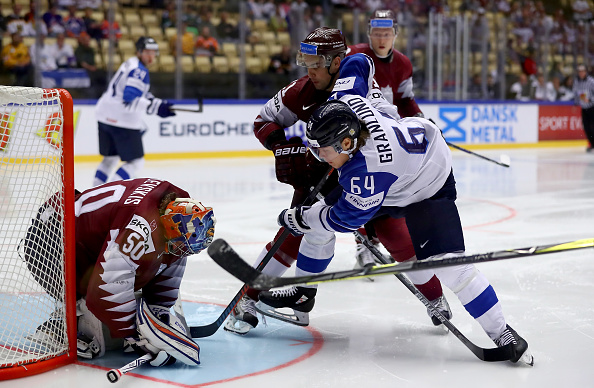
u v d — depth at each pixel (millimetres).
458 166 17641
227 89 19828
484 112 22891
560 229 9117
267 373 4105
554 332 4945
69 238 4102
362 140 4039
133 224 3883
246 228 9242
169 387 3840
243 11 19719
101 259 3896
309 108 5098
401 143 4133
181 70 19016
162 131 18531
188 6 19141
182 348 4113
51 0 17828
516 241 8320
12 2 17656
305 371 4152
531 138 24125
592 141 21969
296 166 4965
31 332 4355
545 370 4172
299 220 4426
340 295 6082
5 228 6934
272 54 20406
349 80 4664
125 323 4027
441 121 22016
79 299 4371
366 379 4020
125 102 10648
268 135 5156
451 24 21812
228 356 4434
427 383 3953
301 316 5023
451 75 22094
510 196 12281
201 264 7227
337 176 5043
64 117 4047
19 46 16953
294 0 21562
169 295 4426
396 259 5273
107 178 11195
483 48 22547
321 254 4816
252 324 4926
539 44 23875
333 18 20359
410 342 4773
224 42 19734
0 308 4887
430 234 4332
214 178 14719
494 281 6480
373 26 6723
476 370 4184
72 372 4055
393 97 7098
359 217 4172
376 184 4051
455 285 4316
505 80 23328
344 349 4605
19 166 4512
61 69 17391
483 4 25375
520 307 5602
